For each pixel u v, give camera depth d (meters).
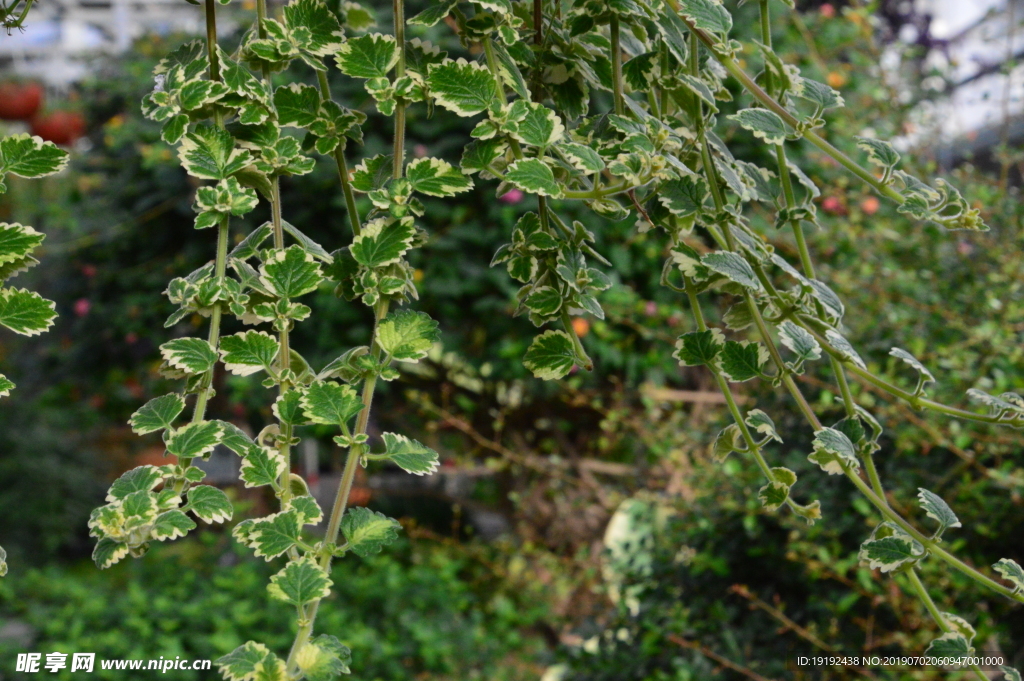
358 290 1.15
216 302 1.12
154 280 4.11
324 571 1.09
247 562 4.27
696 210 1.18
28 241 1.08
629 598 3.02
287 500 1.11
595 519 4.10
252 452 1.10
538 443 4.42
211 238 4.02
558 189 1.14
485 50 1.17
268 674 1.07
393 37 1.17
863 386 2.48
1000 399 1.12
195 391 1.12
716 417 2.88
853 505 2.36
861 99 3.44
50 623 3.64
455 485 5.50
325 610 3.77
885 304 2.68
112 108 5.11
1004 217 2.69
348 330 3.65
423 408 3.73
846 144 3.20
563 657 2.84
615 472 3.99
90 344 4.59
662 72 1.21
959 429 2.23
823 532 2.34
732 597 2.60
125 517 1.06
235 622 3.61
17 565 4.88
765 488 1.20
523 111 1.14
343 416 1.11
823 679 2.27
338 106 1.18
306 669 1.08
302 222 3.60
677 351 1.19
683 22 1.20
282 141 1.14
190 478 1.09
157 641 3.48
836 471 1.18
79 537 5.78
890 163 1.15
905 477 2.37
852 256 2.96
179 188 3.97
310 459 5.20
